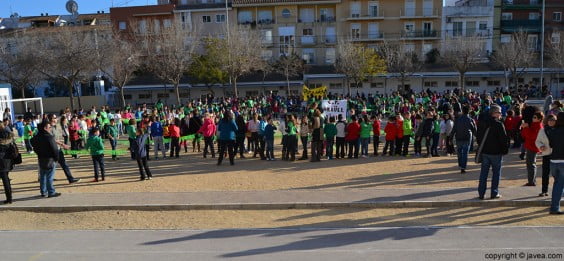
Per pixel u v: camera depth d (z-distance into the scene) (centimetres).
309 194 1120
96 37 4156
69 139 2083
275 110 3422
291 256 740
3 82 4797
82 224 982
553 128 943
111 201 1106
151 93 5291
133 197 1141
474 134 1727
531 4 5638
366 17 5597
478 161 1024
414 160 1627
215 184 1291
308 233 862
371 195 1091
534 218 915
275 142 2298
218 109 2873
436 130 1697
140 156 1379
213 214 1015
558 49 4547
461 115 1349
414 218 941
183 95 5294
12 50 4719
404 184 1218
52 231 928
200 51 5147
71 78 3950
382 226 895
